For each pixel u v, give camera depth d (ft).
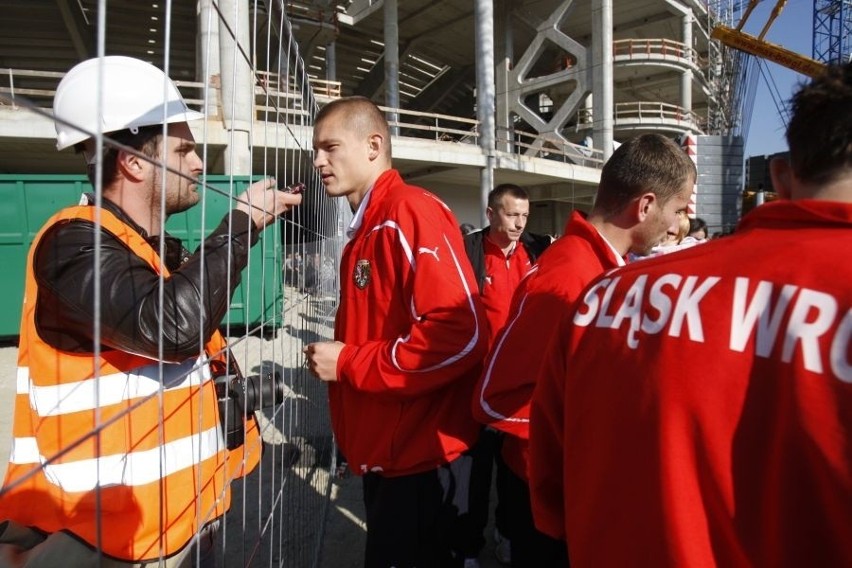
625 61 79.61
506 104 78.33
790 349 2.07
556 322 5.16
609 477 2.62
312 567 8.64
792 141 2.47
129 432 3.61
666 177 5.22
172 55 63.87
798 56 64.75
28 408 3.82
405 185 5.80
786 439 2.00
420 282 5.09
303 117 6.93
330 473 11.49
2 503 3.72
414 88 99.60
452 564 6.01
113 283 3.30
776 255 2.31
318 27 63.46
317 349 5.58
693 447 2.25
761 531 2.10
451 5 73.87
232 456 4.76
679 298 2.50
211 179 16.08
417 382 5.08
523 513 6.06
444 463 5.74
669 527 2.26
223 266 3.76
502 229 11.64
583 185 66.28
